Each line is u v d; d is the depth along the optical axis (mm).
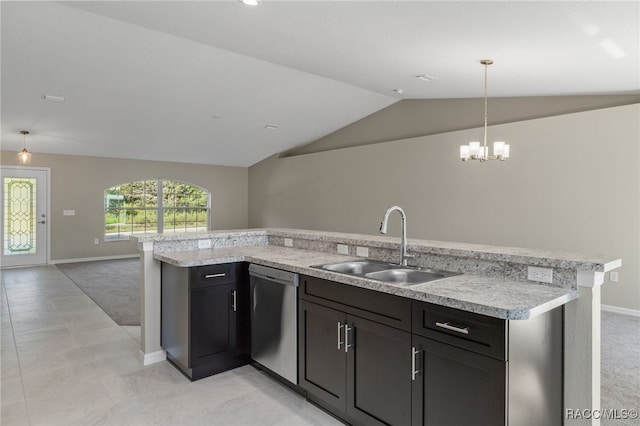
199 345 2680
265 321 2662
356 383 2037
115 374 2789
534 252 2008
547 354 1677
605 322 4055
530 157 5078
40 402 2391
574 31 2568
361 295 1999
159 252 3016
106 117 5980
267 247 3354
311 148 8703
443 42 3082
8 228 7281
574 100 4848
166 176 9156
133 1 2895
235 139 7898
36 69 4324
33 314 4336
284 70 5039
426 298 1675
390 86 5320
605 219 4449
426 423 1716
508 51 3154
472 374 1555
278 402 2398
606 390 2576
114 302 4859
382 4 2457
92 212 8164
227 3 2732
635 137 4230
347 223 7668
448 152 6012
